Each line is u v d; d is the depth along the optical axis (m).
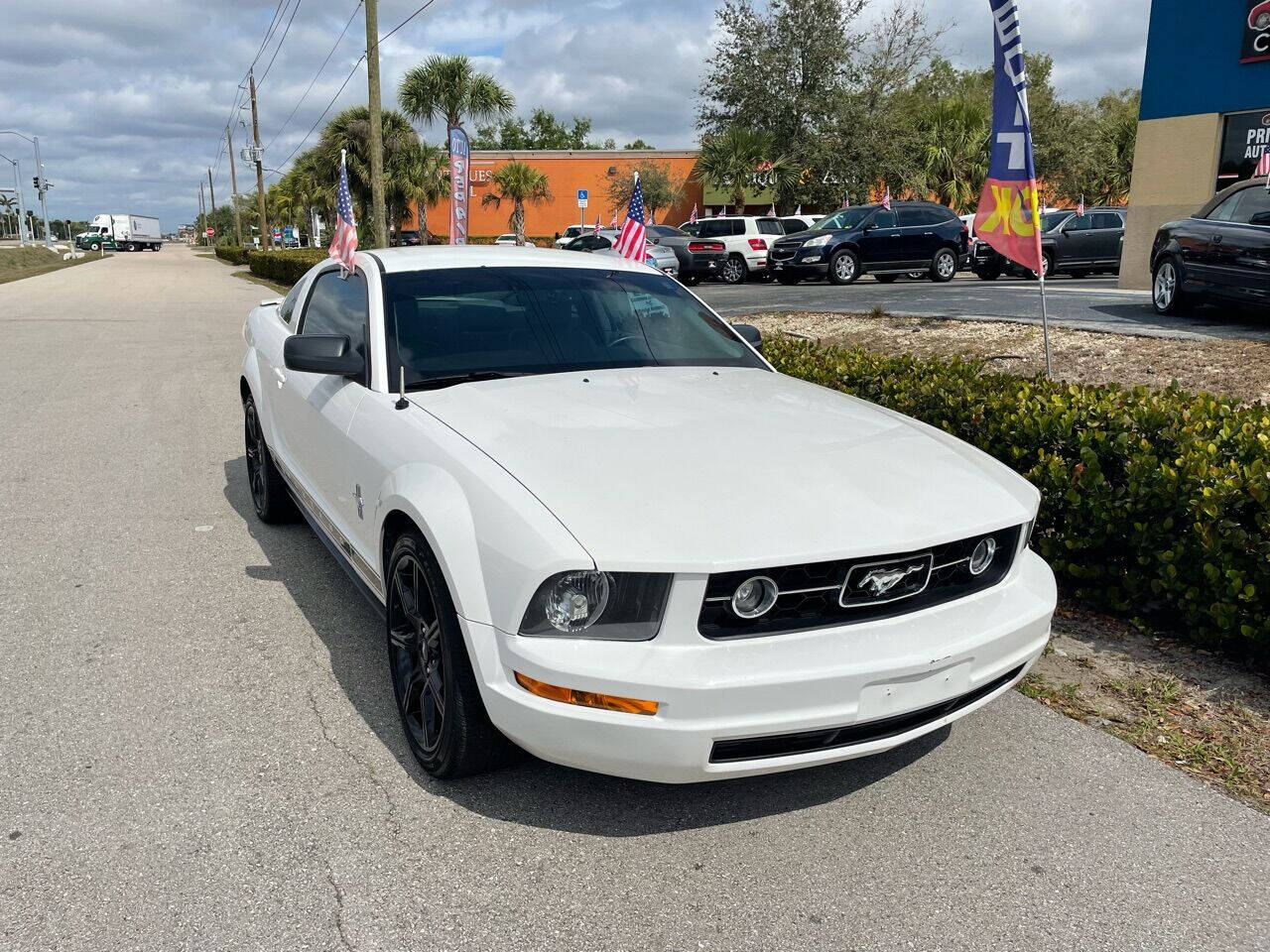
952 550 2.74
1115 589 4.29
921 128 38.34
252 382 5.27
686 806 2.88
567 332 3.89
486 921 2.37
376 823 2.76
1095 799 2.96
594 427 3.02
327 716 3.38
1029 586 3.00
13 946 2.25
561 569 2.39
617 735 2.38
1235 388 7.34
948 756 3.21
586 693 2.38
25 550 5.10
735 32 37.19
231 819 2.77
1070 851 2.70
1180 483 3.98
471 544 2.60
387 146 37.88
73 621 4.19
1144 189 15.74
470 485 2.71
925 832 2.78
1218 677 3.76
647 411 3.23
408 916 2.39
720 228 25.27
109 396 9.95
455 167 15.55
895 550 2.54
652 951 2.29
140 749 3.15
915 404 5.45
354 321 3.97
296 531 5.50
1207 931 2.38
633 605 2.42
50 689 3.55
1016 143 6.43
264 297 26.88
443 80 31.86
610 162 46.22
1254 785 3.04
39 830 2.70
